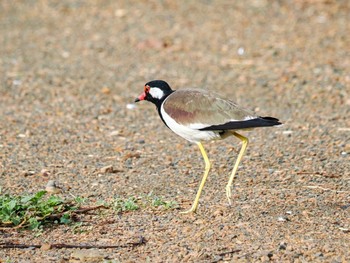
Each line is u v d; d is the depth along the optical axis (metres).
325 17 24.88
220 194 11.78
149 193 11.80
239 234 10.08
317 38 22.83
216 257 9.40
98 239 10.06
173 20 25.05
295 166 13.23
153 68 20.62
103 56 21.81
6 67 20.59
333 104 17.33
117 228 10.41
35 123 16.11
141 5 26.80
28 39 23.56
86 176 12.80
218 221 10.55
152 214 10.92
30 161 13.65
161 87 11.50
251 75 19.78
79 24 25.14
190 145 14.67
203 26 24.34
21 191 11.99
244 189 12.00
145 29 24.27
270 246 9.67
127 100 17.98
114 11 26.33
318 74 19.58
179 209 11.10
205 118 10.75
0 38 23.64
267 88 18.70
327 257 9.35
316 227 10.30
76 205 11.19
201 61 21.12
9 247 9.81
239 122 10.61
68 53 22.12
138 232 10.24
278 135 15.22
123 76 19.92
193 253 9.52
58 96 18.14
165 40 22.94
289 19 24.75
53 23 25.31
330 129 15.51
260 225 10.36
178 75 19.92
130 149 14.44
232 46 22.36
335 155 13.82
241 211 10.93
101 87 18.95
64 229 10.42
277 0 26.59
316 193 11.76
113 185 12.31
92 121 16.34
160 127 15.98
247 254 9.45
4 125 15.90
